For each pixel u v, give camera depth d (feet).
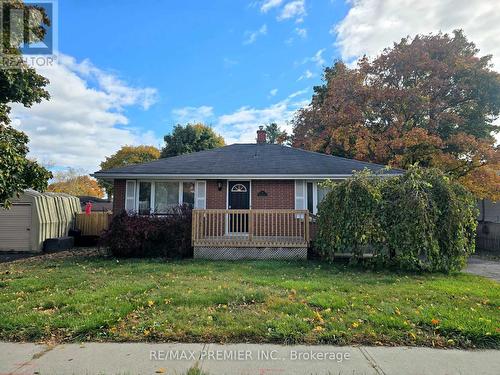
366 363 11.40
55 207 46.52
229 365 11.16
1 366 11.00
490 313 16.12
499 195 54.90
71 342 12.96
